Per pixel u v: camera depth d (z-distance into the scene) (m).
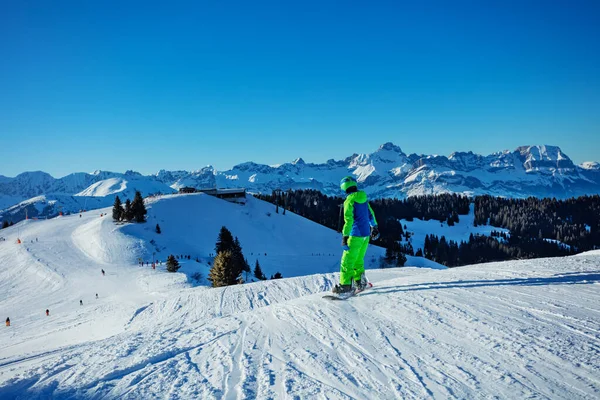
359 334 4.54
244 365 4.00
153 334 6.29
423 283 6.50
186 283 45.56
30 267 61.06
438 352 3.76
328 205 174.75
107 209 122.06
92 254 69.88
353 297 6.18
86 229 87.00
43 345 19.09
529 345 3.61
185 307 15.94
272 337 4.88
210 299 15.84
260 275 63.53
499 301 5.00
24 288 51.69
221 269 35.97
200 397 3.30
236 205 123.81
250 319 6.01
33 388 3.84
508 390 2.92
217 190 134.25
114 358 4.70
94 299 42.66
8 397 3.69
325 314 5.50
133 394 3.47
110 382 3.84
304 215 155.12
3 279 56.28
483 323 4.29
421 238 172.38
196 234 95.75
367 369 3.60
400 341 4.17
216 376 3.77
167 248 78.88
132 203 92.75
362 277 6.37
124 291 45.28
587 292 5.03
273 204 145.12
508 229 182.75
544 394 2.80
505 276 6.40
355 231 6.04
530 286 5.55
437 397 2.95
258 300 13.91
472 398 2.87
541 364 3.24
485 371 3.26
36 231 89.25
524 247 148.38
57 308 39.62
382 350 4.00
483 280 6.24
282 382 3.48
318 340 4.54
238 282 36.62
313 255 97.88
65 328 24.52
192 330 5.97
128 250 71.88
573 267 6.76
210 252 84.94
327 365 3.78
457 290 5.72
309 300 6.46
